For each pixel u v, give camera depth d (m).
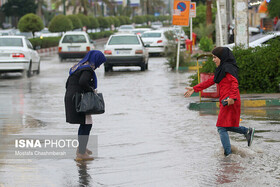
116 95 21.91
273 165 10.12
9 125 15.07
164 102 19.38
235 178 9.27
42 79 30.80
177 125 14.55
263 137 12.59
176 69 35.38
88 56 10.95
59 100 20.81
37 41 62.66
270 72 19.84
